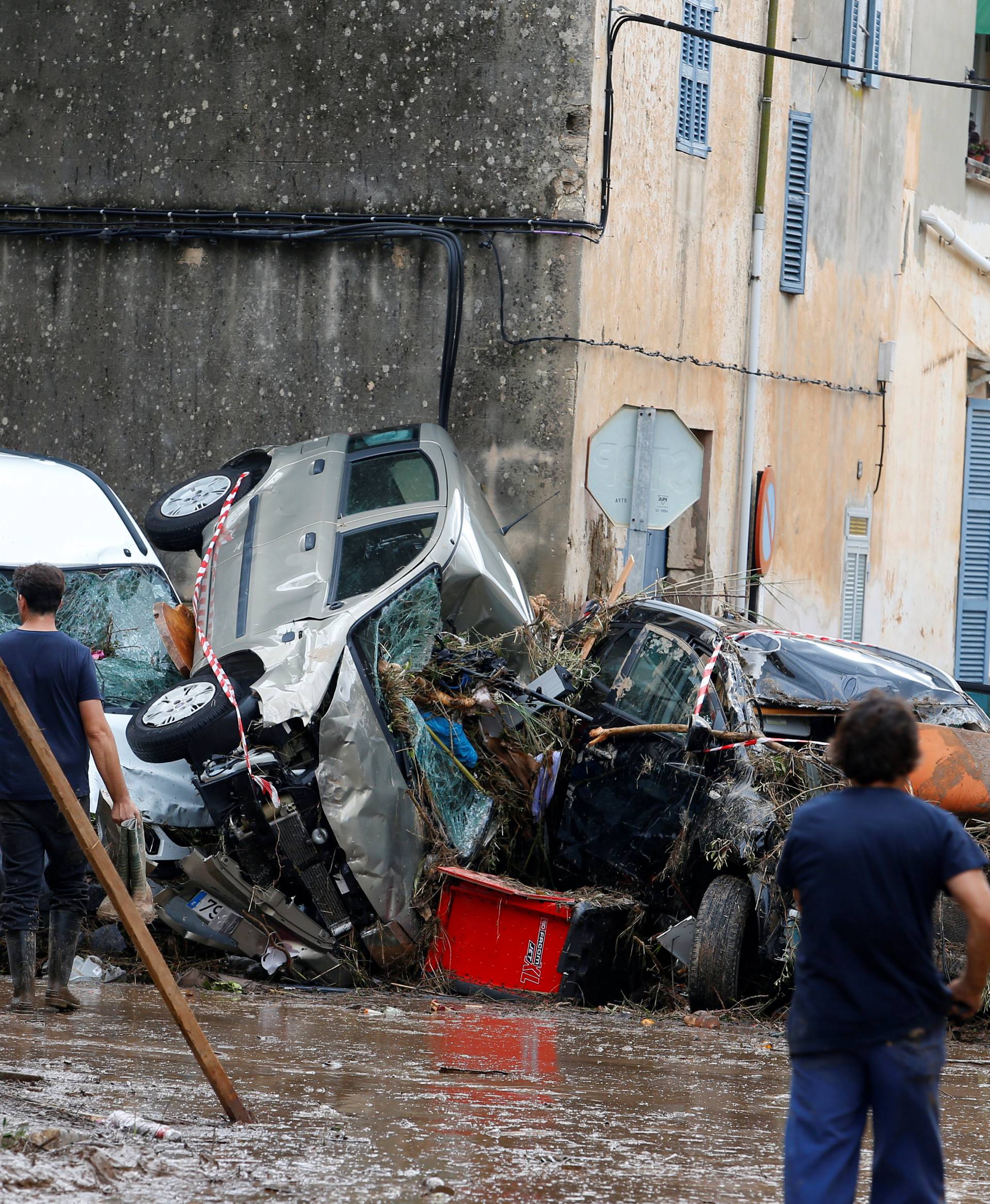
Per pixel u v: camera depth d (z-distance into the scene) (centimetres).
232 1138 1781
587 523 4822
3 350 5450
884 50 6794
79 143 5353
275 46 5084
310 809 3195
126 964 3244
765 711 3447
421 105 4884
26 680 2573
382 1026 2744
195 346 5191
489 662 3512
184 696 3231
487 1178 1678
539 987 3189
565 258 4694
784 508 6112
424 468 3759
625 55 4912
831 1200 1358
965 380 7844
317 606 3384
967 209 7769
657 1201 1628
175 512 3931
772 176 5900
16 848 2598
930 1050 1382
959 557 7962
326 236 4953
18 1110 1819
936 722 3509
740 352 5769
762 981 3195
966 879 1384
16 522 3800
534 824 3531
